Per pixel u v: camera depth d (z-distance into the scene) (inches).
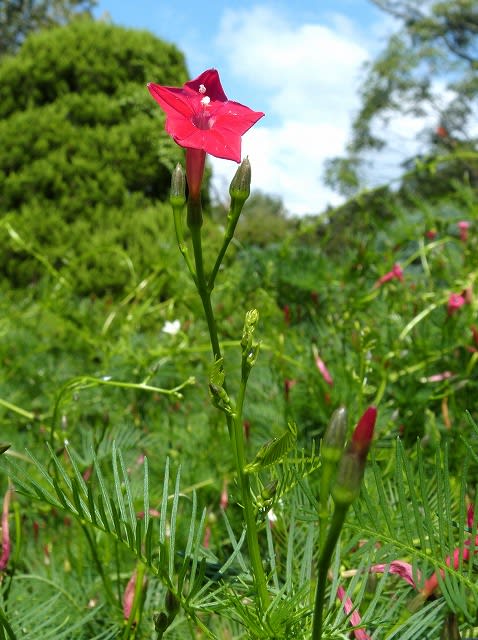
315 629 3.4
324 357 13.4
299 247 21.2
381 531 4.5
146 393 14.8
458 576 4.1
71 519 9.4
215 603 4.2
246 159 4.4
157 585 7.3
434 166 18.6
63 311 19.5
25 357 18.3
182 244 4.5
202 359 15.1
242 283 19.8
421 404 10.9
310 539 4.8
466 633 4.8
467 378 11.6
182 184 4.5
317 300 17.3
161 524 4.2
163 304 20.1
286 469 4.8
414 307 14.2
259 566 4.2
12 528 9.7
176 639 6.9
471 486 9.2
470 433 10.0
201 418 13.6
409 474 4.3
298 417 12.1
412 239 17.8
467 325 13.0
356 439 3.1
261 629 4.1
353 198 19.2
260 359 15.0
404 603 5.1
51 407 14.0
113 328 20.1
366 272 17.5
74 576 8.5
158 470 11.3
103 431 9.2
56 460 4.1
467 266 15.4
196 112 4.6
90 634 7.1
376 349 12.5
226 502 9.8
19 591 7.4
